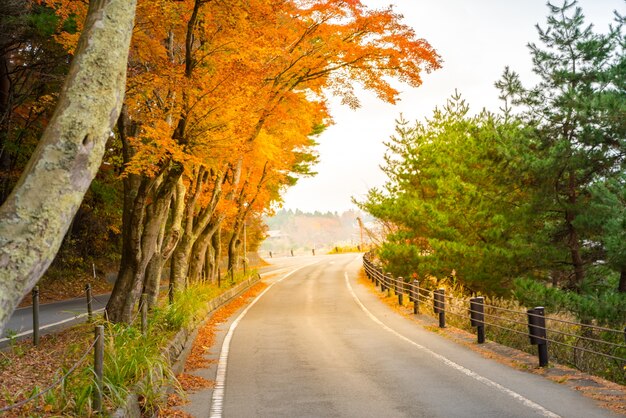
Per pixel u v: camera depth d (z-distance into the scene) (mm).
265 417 7340
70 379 6453
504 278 21922
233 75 12172
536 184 20250
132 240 12297
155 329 11516
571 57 19688
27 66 20359
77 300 23406
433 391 8625
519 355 11562
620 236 15672
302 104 18969
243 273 35375
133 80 11523
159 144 11273
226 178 25172
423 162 27578
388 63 16203
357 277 39656
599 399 7973
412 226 26125
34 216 4016
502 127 21531
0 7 16641
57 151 4164
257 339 14352
